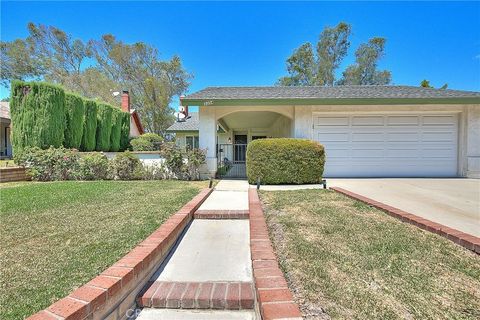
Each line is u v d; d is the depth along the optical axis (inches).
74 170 377.1
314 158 338.6
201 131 397.7
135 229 141.3
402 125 397.4
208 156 396.5
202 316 92.7
